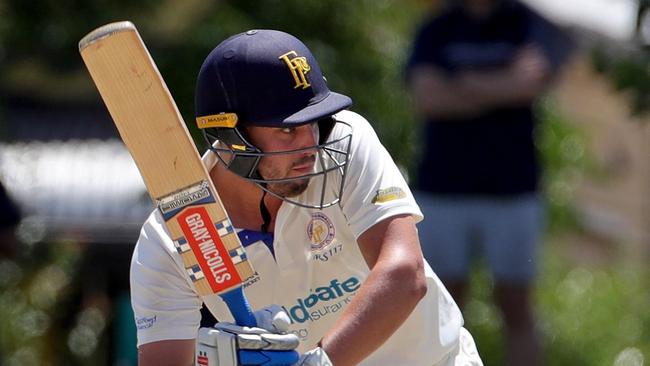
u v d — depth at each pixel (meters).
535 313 26.61
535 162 25.03
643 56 22.16
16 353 28.98
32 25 28.31
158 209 12.30
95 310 29.31
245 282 13.66
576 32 30.92
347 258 13.66
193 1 29.81
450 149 24.86
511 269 24.83
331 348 12.02
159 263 13.23
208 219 12.16
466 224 24.89
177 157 12.03
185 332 13.29
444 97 24.84
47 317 29.23
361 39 31.50
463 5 25.38
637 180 42.06
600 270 36.84
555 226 35.47
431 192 24.98
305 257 13.58
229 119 12.83
